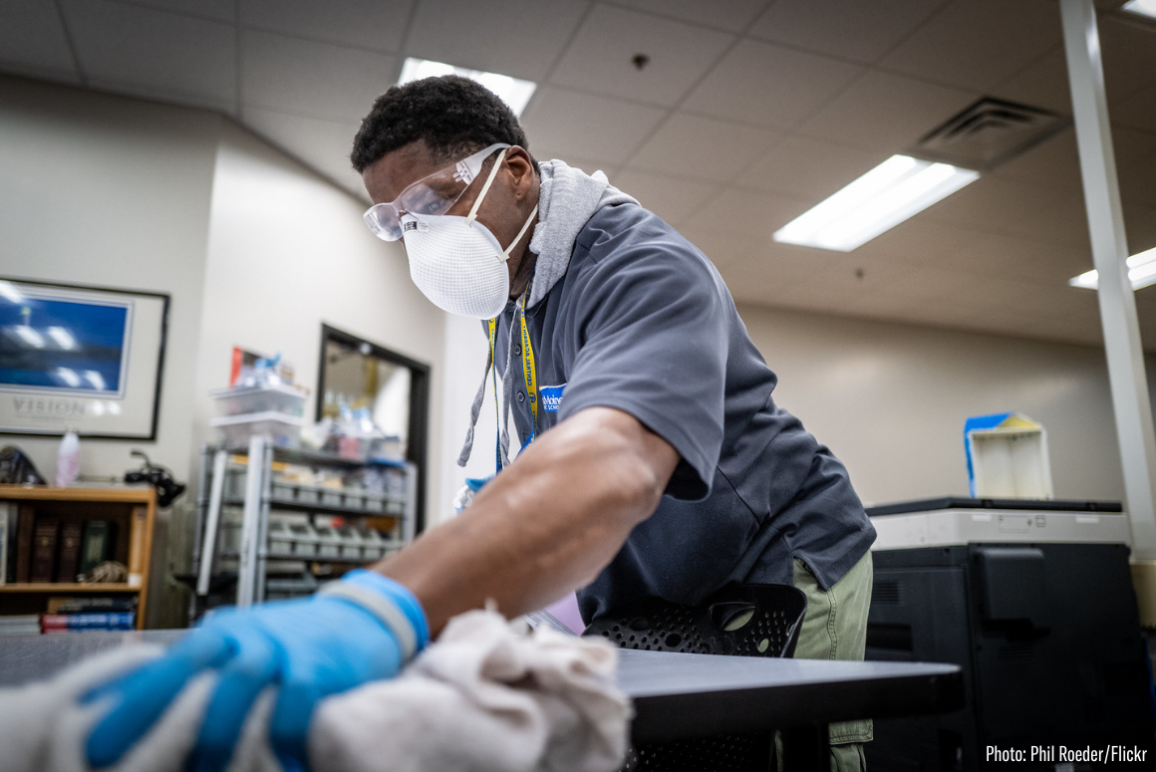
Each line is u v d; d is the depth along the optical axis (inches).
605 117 161.5
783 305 271.0
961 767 65.5
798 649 33.7
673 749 25.6
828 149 174.2
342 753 10.0
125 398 145.5
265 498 140.0
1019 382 302.2
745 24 135.0
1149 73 152.1
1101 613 70.9
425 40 138.6
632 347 22.8
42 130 149.3
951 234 215.3
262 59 144.6
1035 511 71.6
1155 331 296.0
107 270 148.5
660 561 33.7
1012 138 170.4
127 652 10.9
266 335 167.3
